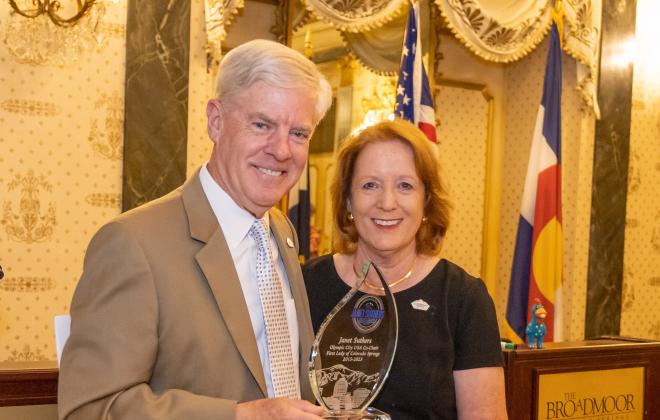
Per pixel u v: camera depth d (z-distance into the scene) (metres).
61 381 1.61
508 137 6.51
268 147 1.79
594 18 5.82
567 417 3.11
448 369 2.20
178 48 4.64
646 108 6.42
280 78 1.77
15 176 4.31
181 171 4.63
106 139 4.52
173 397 1.59
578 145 6.00
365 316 1.94
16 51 4.29
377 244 2.26
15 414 2.25
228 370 1.72
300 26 5.56
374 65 5.81
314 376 1.86
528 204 5.22
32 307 4.35
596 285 6.07
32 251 4.35
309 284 2.38
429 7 5.98
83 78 4.46
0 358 4.27
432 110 5.08
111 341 1.59
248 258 1.88
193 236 1.76
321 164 5.64
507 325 5.19
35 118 4.35
